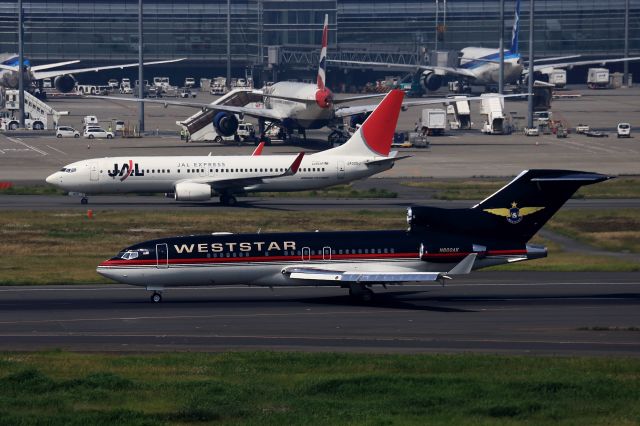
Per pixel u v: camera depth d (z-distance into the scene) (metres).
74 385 171.88
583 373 179.88
